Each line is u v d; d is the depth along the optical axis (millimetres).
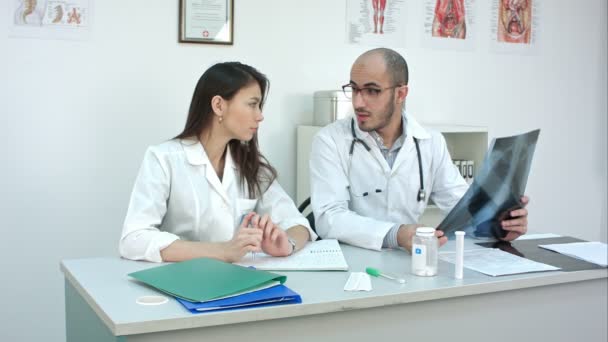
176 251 1794
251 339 1432
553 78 3766
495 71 3578
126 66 2799
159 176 1971
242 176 2127
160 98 2869
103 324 1458
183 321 1336
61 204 2752
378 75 2186
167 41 2859
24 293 2727
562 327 1830
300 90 3129
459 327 1677
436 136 2490
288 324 1467
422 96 3389
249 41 3012
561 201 3883
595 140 3943
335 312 1515
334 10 3164
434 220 3131
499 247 2074
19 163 2674
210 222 2062
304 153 3039
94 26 2732
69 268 1748
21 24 2627
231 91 1986
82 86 2736
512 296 1739
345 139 2371
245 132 2025
